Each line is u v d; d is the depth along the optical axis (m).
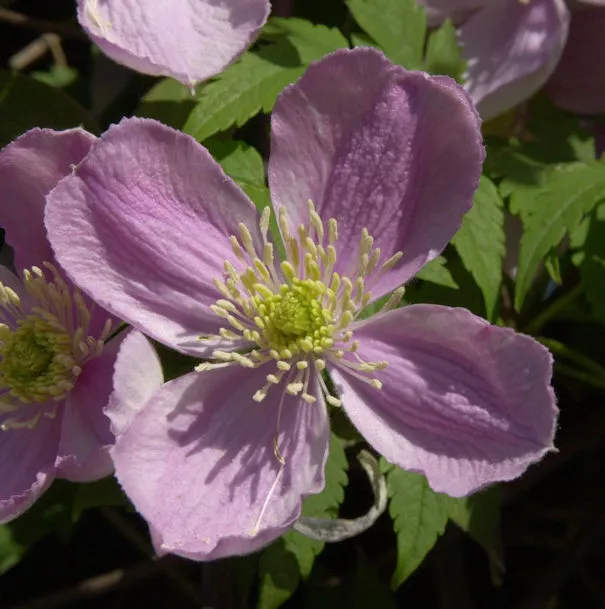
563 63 0.26
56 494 0.24
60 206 0.21
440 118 0.21
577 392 0.26
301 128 0.22
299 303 0.22
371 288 0.22
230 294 0.22
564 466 0.27
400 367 0.21
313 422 0.22
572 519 0.27
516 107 0.25
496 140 0.25
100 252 0.21
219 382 0.22
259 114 0.25
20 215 0.22
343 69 0.21
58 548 0.27
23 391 0.22
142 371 0.20
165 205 0.22
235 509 0.21
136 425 0.20
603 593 0.27
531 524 0.27
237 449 0.21
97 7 0.23
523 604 0.27
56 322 0.22
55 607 0.27
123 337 0.22
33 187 0.22
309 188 0.22
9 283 0.23
